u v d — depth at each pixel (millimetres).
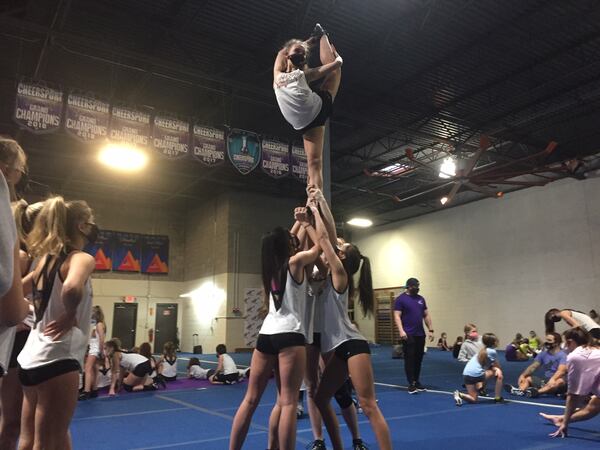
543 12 9758
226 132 12422
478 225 19578
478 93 12984
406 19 9938
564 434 5027
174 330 22875
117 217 22406
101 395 8477
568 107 13508
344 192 21703
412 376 8312
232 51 11195
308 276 3611
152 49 11047
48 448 2316
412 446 4777
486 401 7355
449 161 17453
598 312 15469
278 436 3424
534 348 15836
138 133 11227
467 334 10555
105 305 21359
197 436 5320
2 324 1852
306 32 10398
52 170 18125
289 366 3219
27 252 2723
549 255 16984
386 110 13945
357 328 3740
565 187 16781
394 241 23344
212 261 21141
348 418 4055
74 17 9820
